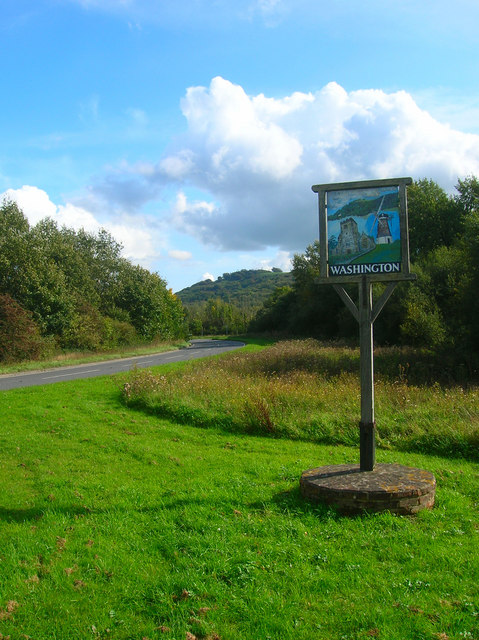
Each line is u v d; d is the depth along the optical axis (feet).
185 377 49.93
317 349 92.48
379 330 108.06
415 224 137.49
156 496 19.38
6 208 118.93
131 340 148.25
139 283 169.07
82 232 172.86
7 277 110.32
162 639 10.38
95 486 20.83
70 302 121.49
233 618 11.08
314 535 15.15
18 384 60.80
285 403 37.47
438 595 11.69
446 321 79.51
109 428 33.47
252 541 14.71
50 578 12.89
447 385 55.42
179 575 12.75
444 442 28.19
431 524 15.88
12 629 10.80
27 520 16.96
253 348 119.24
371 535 14.99
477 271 74.28
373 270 19.67
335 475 18.74
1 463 24.61
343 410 34.73
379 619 10.82
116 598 11.94
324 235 20.17
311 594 11.87
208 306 404.16
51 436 30.50
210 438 31.83
